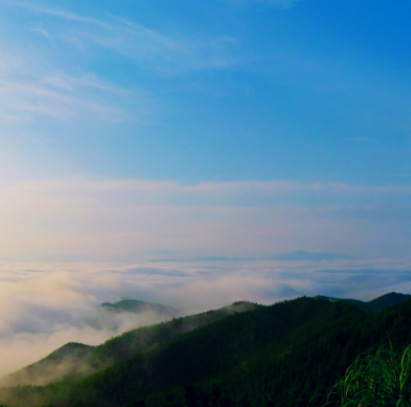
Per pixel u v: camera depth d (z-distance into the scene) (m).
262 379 125.06
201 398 115.38
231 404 115.12
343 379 17.17
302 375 116.25
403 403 14.88
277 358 140.62
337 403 17.25
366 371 16.62
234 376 140.25
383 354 16.53
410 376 15.45
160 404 133.00
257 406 106.88
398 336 111.25
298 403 95.62
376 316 134.38
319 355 123.44
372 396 15.80
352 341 123.12
